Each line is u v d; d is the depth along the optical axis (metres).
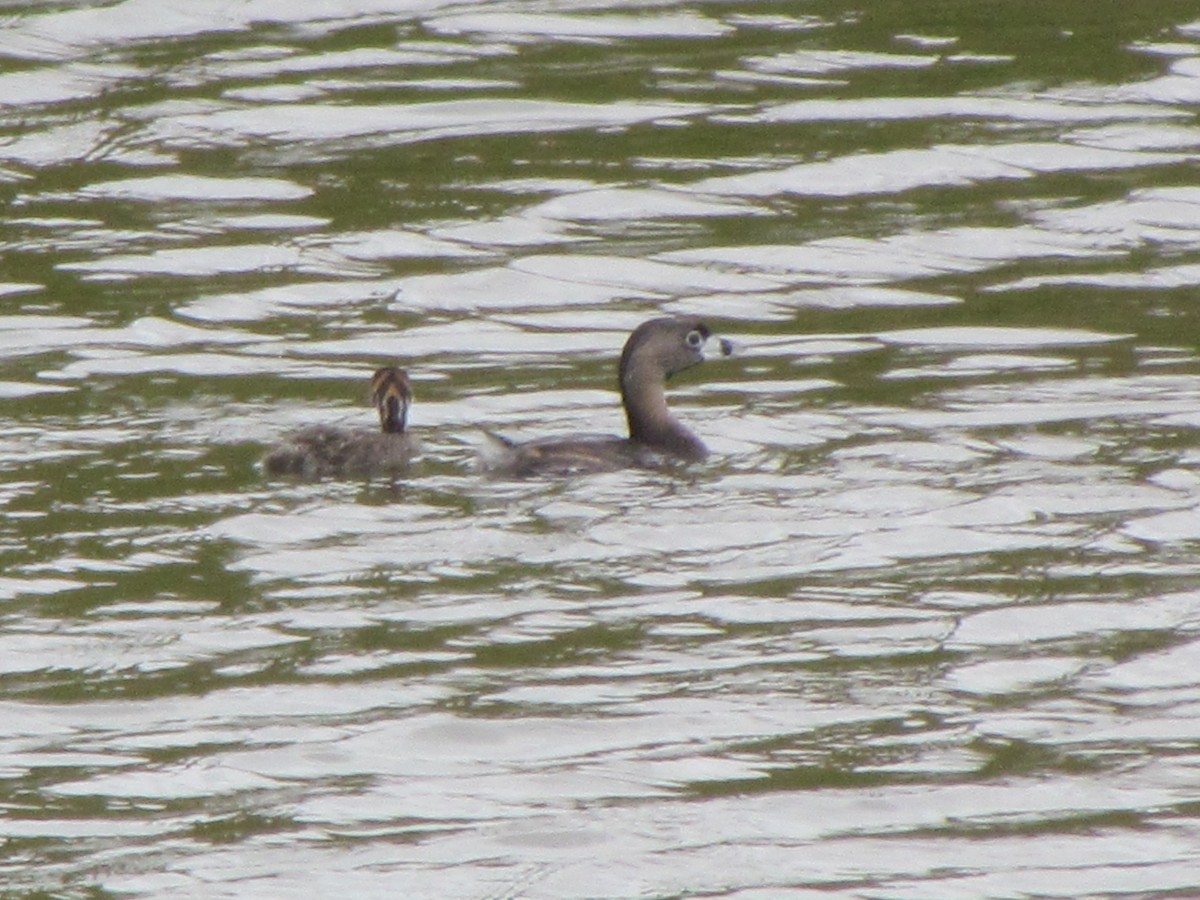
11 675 13.72
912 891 11.27
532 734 12.95
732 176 25.67
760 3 32.78
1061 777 12.39
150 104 28.36
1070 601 14.70
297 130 27.44
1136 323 21.11
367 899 11.16
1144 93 28.25
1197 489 16.80
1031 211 24.42
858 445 17.97
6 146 26.89
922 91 28.48
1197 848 11.63
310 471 17.34
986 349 20.45
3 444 17.94
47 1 32.19
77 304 21.78
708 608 14.72
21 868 11.45
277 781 12.41
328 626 14.45
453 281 22.52
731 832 11.84
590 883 11.35
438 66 29.84
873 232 23.88
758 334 21.08
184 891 11.22
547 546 15.84
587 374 20.08
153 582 15.17
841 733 12.94
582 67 29.78
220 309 21.69
